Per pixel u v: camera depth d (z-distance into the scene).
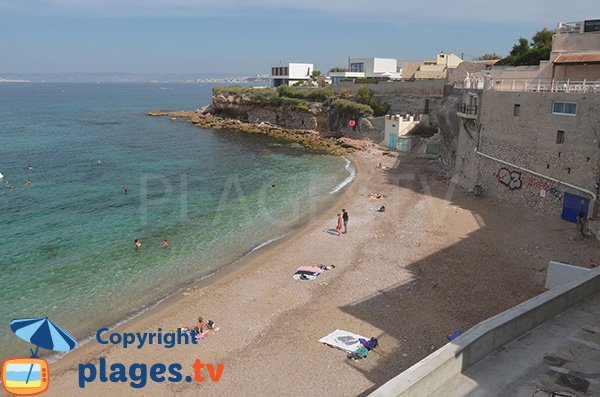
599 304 13.34
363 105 81.62
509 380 9.90
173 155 72.38
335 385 18.00
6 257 32.19
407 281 26.89
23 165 64.69
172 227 38.66
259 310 24.28
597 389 9.66
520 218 36.22
